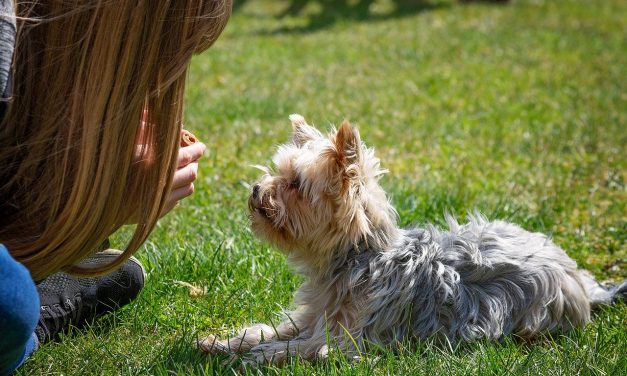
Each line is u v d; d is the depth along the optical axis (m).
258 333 1.46
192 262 1.62
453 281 1.43
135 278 1.49
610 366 1.35
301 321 1.48
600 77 3.54
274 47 4.34
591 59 3.97
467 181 2.14
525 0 6.04
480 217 1.60
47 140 1.15
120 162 1.16
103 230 1.19
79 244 1.18
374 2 5.98
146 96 1.16
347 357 1.37
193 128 2.54
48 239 1.17
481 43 4.41
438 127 2.69
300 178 1.46
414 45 4.39
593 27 4.95
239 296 1.56
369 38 4.64
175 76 1.16
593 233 1.86
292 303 1.53
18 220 1.19
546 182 2.16
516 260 1.48
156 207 1.20
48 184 1.16
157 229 1.80
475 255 1.46
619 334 1.45
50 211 1.17
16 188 1.17
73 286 1.43
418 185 2.05
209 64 3.79
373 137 2.53
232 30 4.98
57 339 1.43
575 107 3.00
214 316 1.53
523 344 1.46
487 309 1.44
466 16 5.38
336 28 5.01
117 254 1.46
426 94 3.24
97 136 1.14
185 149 1.30
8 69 1.12
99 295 1.46
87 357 1.38
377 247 1.45
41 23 1.14
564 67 3.79
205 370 1.33
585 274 1.62
